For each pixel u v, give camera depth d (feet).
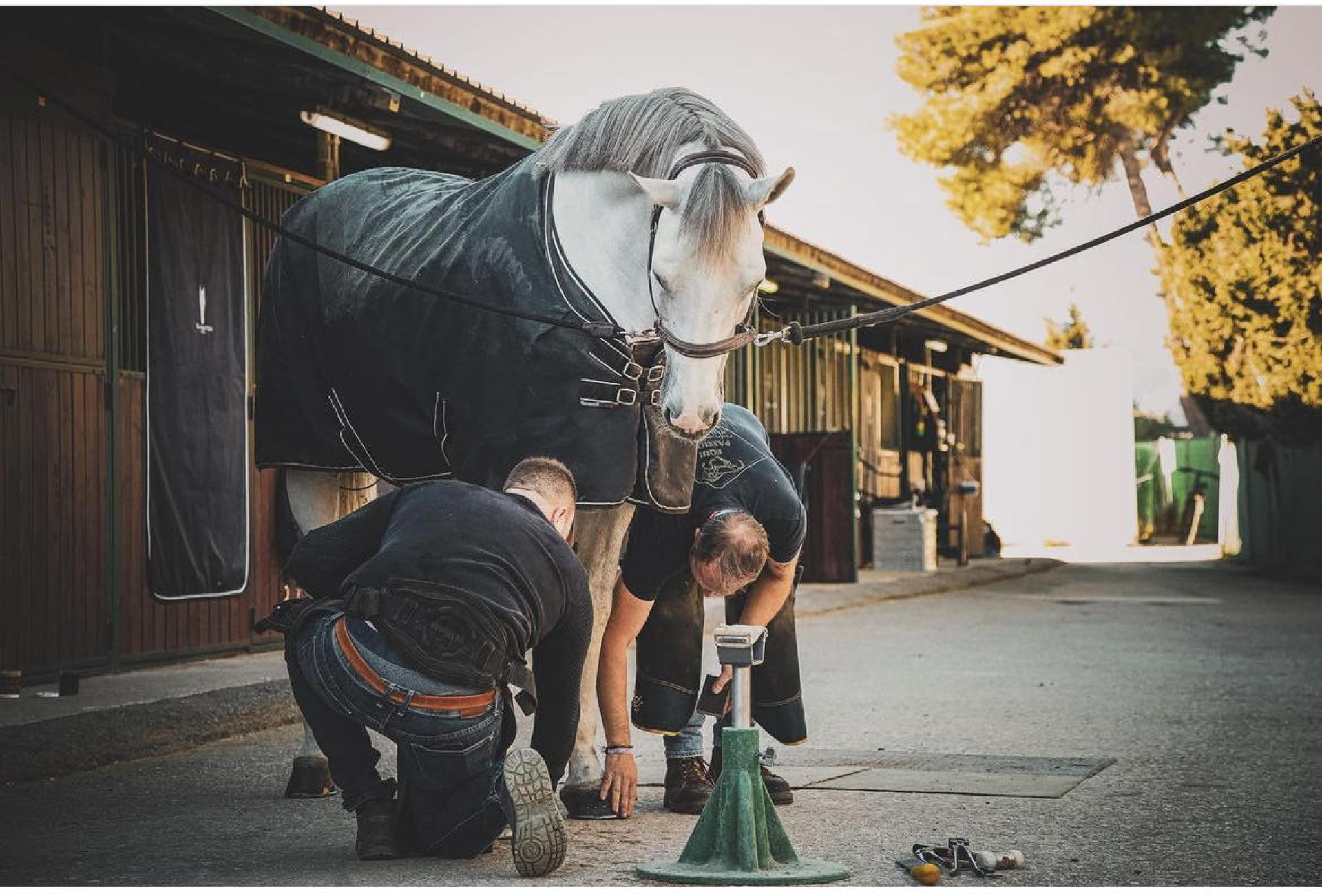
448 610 12.02
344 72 26.68
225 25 24.34
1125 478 110.42
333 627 12.26
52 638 25.70
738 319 13.51
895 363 73.72
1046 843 13.91
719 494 15.33
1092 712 24.09
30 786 17.49
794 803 16.07
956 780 17.57
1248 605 49.90
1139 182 101.09
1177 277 67.67
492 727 12.43
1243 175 13.50
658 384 14.73
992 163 104.32
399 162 34.40
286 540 18.67
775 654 16.29
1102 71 99.45
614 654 15.46
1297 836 14.25
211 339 29.40
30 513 25.23
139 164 27.76
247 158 31.24
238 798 16.65
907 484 75.31
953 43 102.06
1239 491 83.82
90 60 27.22
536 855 12.00
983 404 102.17
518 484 13.35
